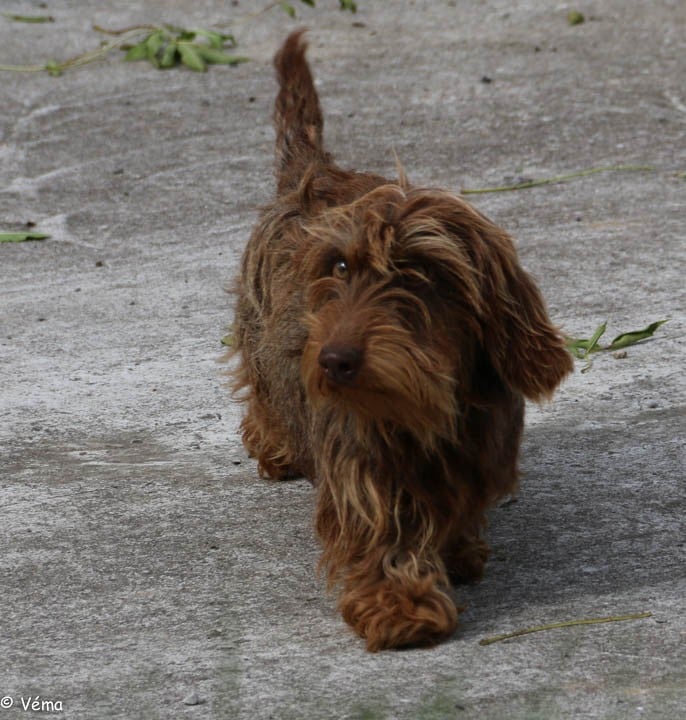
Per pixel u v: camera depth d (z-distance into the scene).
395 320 6.96
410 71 20.92
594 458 9.88
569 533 8.65
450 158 17.36
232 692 6.66
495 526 8.83
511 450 7.89
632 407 10.79
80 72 21.86
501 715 6.23
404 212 7.11
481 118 18.69
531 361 7.35
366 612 7.28
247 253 9.45
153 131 19.16
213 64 21.98
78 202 16.92
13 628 7.69
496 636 7.20
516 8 23.83
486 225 7.26
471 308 7.21
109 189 17.28
